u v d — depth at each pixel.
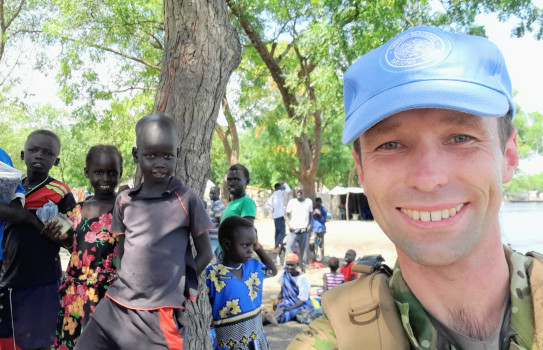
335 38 9.29
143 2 12.88
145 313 2.23
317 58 10.00
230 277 2.94
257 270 3.19
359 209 29.64
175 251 2.37
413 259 0.82
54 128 33.38
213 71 2.86
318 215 11.24
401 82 0.80
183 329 2.37
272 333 5.36
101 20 13.06
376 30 9.20
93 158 2.94
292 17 11.98
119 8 12.62
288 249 9.84
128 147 17.47
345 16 9.34
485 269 0.85
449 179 0.79
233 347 2.88
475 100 0.76
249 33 11.57
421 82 0.78
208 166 2.96
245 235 2.97
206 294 2.87
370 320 0.87
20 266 3.12
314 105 11.90
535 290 0.84
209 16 2.85
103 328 2.27
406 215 0.83
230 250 3.00
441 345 0.86
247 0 10.62
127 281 2.28
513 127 0.92
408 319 0.86
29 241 3.13
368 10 9.09
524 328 0.83
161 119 2.46
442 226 0.80
